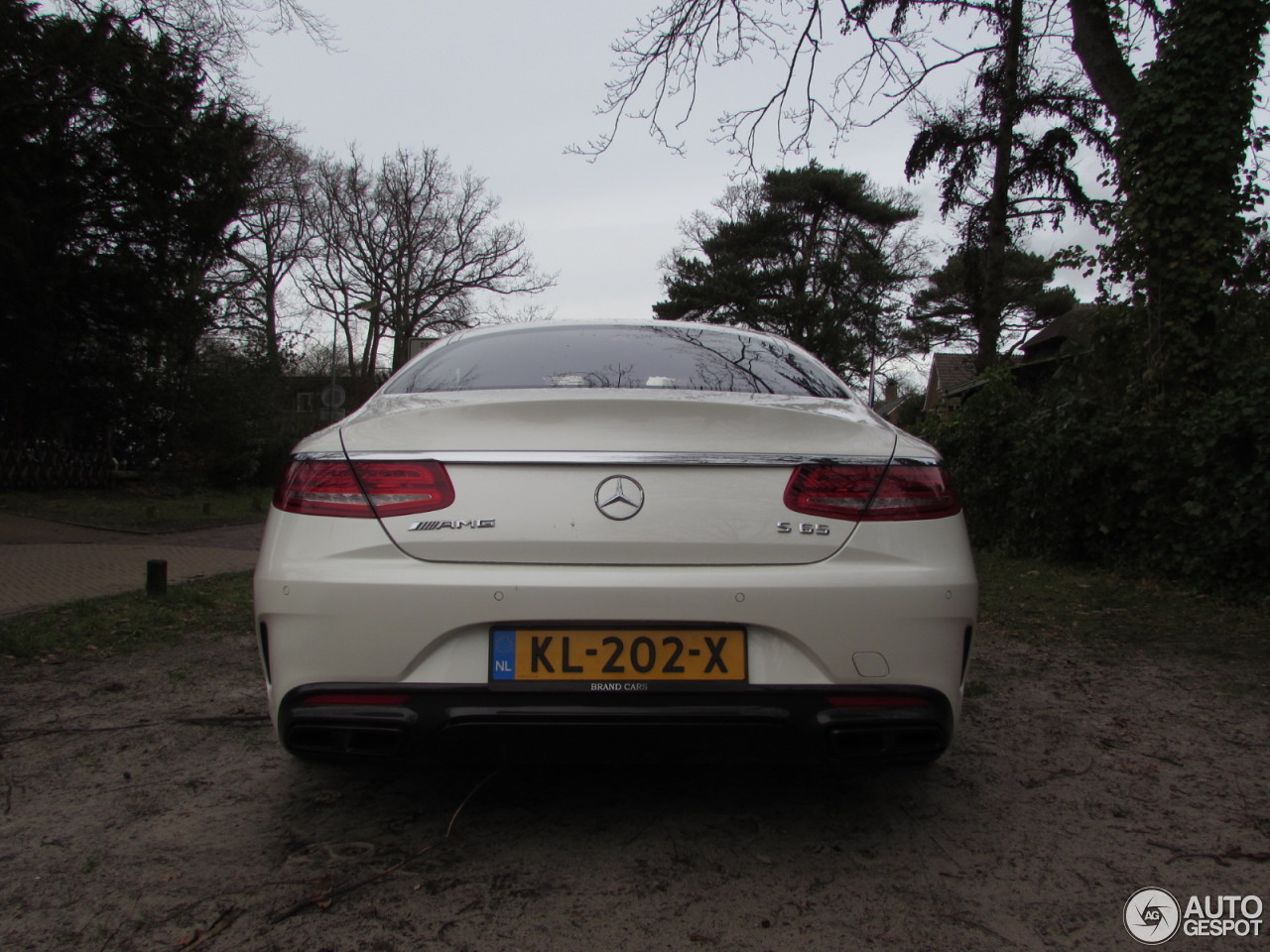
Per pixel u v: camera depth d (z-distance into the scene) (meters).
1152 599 6.97
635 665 2.30
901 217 46.53
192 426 21.72
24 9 14.60
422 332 41.88
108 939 2.07
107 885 2.32
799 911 2.22
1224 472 7.05
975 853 2.56
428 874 2.39
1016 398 10.45
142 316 18.77
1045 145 19.98
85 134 16.95
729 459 2.38
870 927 2.15
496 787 3.01
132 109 16.06
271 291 40.56
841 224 46.53
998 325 21.39
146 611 6.11
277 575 2.36
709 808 2.86
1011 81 18.56
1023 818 2.81
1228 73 8.50
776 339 3.65
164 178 17.98
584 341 3.33
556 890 2.31
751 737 2.34
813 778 3.13
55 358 17.72
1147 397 8.98
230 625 5.79
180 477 21.58
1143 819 2.81
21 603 6.36
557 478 2.35
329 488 2.39
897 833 2.69
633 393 2.64
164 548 10.26
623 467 2.36
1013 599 6.96
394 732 2.29
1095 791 3.04
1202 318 8.73
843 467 2.41
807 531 2.37
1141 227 8.82
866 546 2.38
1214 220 8.52
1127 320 9.44
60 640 5.24
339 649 2.29
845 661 2.31
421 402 2.77
